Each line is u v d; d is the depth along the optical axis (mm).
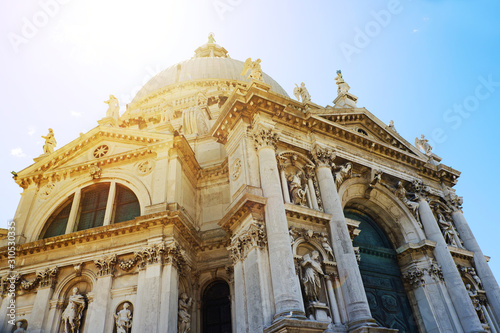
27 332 18312
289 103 22531
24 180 24188
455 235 26234
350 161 23625
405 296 22672
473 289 24281
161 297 17281
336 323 16453
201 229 22453
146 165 22641
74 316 18281
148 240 18953
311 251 18359
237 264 17391
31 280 20031
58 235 22172
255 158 19578
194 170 24516
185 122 29453
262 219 17438
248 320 15508
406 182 25984
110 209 21562
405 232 24406
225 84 42594
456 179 29266
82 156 24797
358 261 20109
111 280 18812
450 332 20516
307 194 20500
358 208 25188
